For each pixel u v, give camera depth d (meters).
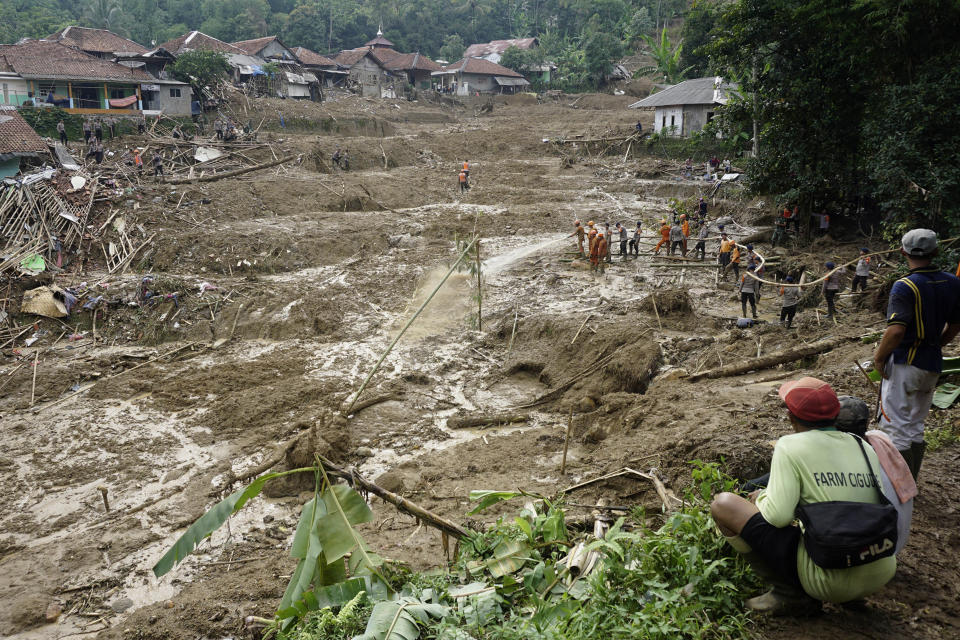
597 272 23.53
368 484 5.74
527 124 58.28
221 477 12.27
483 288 20.42
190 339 19.95
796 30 22.98
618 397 12.98
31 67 38.50
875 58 21.23
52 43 42.75
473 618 4.78
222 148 37.50
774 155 25.70
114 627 8.33
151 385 16.67
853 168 24.17
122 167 31.47
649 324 17.61
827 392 4.04
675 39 85.62
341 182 35.38
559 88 78.62
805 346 13.62
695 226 29.53
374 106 61.41
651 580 4.66
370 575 5.41
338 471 5.75
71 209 25.72
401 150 45.53
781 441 4.05
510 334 18.34
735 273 22.89
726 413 10.15
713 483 6.16
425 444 13.01
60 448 13.76
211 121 44.44
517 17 102.31
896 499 4.09
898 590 4.51
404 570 5.91
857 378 10.25
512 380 16.44
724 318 18.05
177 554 5.26
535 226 30.56
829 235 25.69
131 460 13.12
